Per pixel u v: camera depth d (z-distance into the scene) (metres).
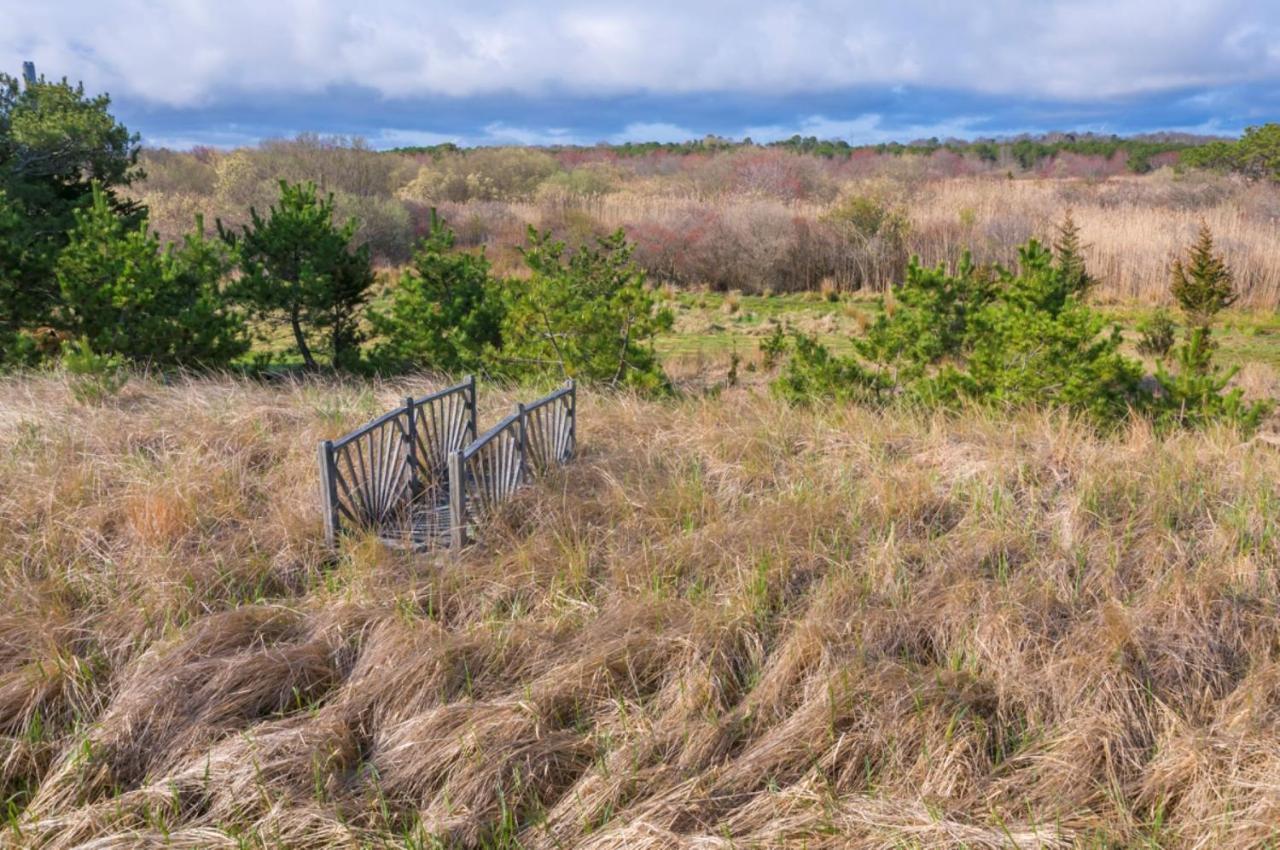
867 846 3.14
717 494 6.11
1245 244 19.78
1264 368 12.94
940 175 45.41
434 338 11.29
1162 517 5.25
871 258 22.31
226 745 3.67
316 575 5.13
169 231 29.44
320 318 11.57
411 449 6.24
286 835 3.29
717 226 23.72
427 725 3.74
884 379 9.26
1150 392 8.13
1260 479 5.82
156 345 9.95
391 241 27.42
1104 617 4.21
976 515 5.52
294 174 34.72
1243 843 3.08
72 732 3.91
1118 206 28.48
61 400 8.28
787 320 18.39
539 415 6.45
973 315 9.02
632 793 3.47
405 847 3.27
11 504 5.80
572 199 32.88
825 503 5.61
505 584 4.90
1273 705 3.70
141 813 3.43
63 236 14.20
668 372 13.53
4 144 14.50
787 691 3.90
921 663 4.16
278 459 6.95
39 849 3.30
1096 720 3.63
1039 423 7.18
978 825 3.22
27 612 4.60
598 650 4.14
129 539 5.49
